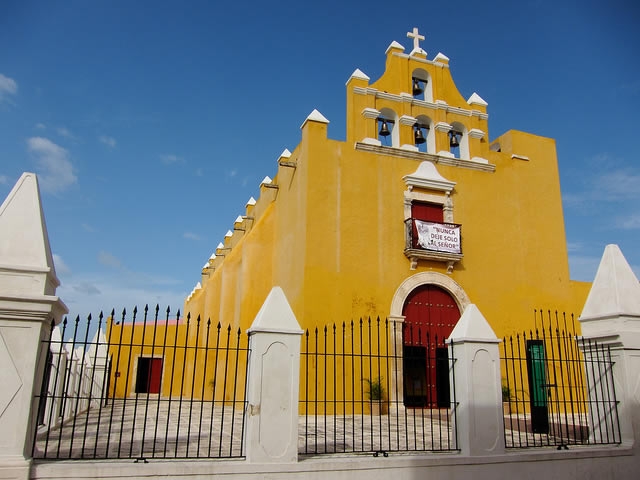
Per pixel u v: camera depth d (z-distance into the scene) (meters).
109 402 20.12
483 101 18.91
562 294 17.97
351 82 17.17
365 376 14.46
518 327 17.03
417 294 16.25
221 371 19.77
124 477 5.31
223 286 21.52
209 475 5.57
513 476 6.89
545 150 19.34
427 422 12.34
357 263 15.50
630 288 8.48
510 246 17.75
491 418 7.05
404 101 17.70
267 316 6.30
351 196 15.98
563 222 18.78
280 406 6.09
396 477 6.30
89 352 17.36
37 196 6.11
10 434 5.22
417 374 15.61
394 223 16.34
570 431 10.66
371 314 15.22
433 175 17.12
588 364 8.60
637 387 7.98
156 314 6.02
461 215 17.38
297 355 6.33
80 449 7.53
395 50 18.33
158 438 9.05
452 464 6.61
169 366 28.09
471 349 7.16
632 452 7.71
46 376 6.22
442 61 18.92
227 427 11.12
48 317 5.65
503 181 18.30
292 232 16.56
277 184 19.11
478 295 16.86
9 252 5.71
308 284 14.74
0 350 5.38
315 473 5.96
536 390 10.65
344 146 16.30
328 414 13.62
